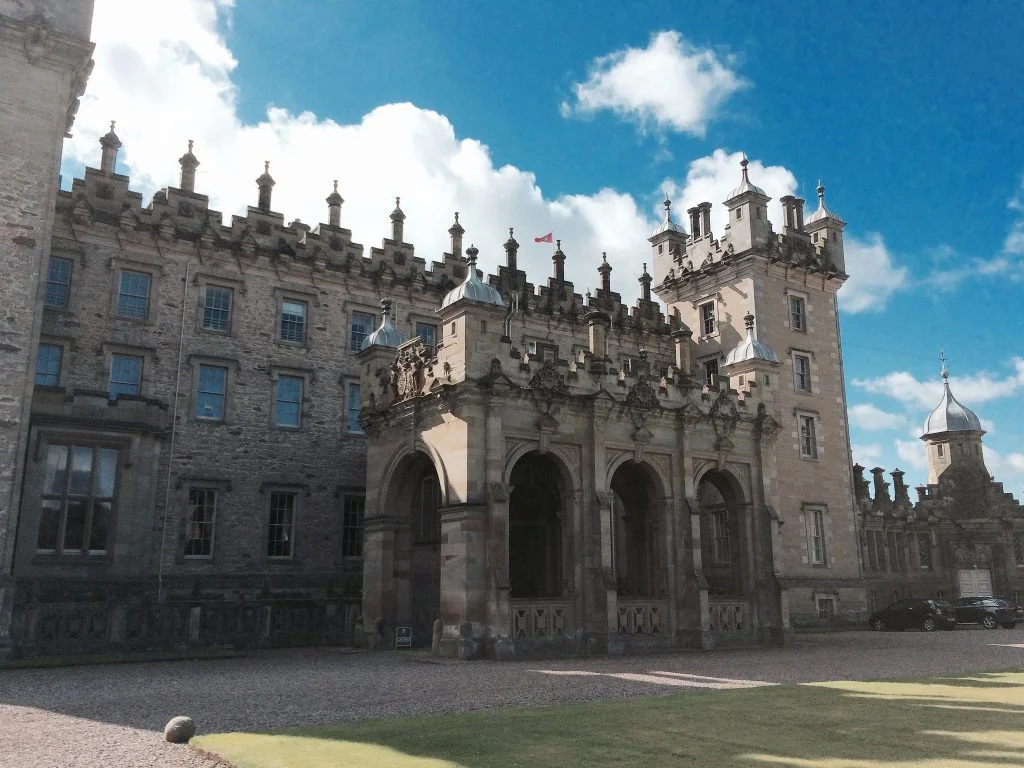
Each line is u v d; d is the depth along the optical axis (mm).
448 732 10484
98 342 31031
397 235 38469
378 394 27797
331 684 16578
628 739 9992
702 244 46594
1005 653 24891
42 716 12750
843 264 47250
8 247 23750
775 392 30469
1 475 22531
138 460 28297
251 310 34438
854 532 44188
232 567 32062
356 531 35250
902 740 9891
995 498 56531
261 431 33688
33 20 24750
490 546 22406
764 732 10484
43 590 26047
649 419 26719
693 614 26016
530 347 40281
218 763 9156
